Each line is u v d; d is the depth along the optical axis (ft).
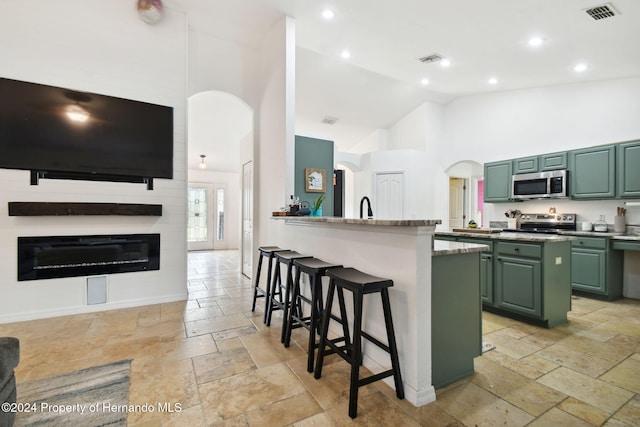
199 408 5.30
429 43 11.91
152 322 9.36
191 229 26.81
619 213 12.54
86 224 10.23
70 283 10.03
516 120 16.63
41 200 9.62
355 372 5.16
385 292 5.56
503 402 5.49
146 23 11.07
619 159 11.91
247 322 9.45
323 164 14.47
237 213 28.35
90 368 6.59
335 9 10.47
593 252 12.02
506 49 11.56
